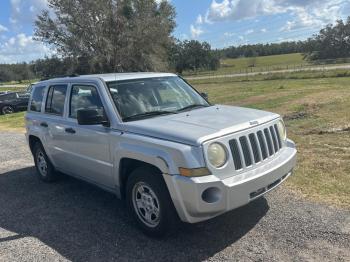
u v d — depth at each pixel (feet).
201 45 355.77
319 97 58.34
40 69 175.73
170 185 13.57
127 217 17.57
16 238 16.24
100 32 162.40
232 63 398.42
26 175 26.03
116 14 162.71
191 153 13.15
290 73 149.59
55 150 21.17
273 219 15.93
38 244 15.56
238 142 13.94
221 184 13.10
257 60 396.78
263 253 13.48
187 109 17.72
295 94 68.23
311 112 43.93
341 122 35.47
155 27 164.96
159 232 14.85
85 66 166.71
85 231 16.42
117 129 16.14
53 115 21.25
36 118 22.86
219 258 13.42
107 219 17.49
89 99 18.11
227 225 15.75
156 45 170.71
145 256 13.99
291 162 15.83
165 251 14.21
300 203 17.30
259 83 121.60
